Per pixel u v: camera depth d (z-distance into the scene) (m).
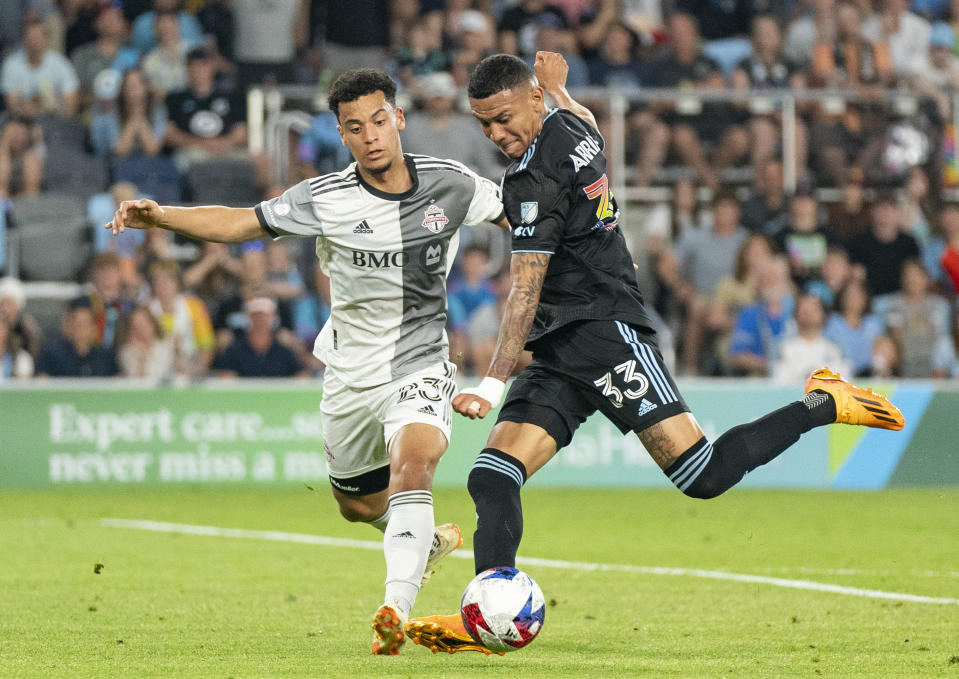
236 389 47.50
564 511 40.50
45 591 23.39
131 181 55.50
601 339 17.39
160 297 49.81
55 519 36.91
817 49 63.12
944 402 51.34
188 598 22.62
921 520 38.06
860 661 16.44
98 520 36.81
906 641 18.23
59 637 18.38
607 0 62.75
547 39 60.44
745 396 49.72
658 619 20.52
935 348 55.84
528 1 62.31
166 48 59.41
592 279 17.48
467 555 30.62
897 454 51.00
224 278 52.44
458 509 40.41
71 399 46.81
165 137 56.44
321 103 56.47
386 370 18.91
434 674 15.13
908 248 57.09
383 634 16.42
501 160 55.34
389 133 17.98
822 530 35.31
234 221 18.06
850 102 58.47
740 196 56.44
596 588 24.38
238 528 35.12
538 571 26.92
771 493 48.09
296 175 56.19
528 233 16.89
